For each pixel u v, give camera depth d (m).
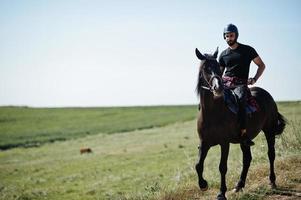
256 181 9.65
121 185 19.56
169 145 32.69
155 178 19.48
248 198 8.22
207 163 18.67
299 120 15.24
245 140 8.48
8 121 63.81
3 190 22.03
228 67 8.83
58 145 42.62
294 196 8.16
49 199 18.78
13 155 37.34
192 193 9.27
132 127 54.31
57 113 73.75
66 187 21.33
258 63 8.74
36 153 37.81
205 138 8.14
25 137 49.12
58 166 29.12
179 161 24.55
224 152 8.15
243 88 8.56
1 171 28.88
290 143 12.62
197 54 8.15
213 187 9.79
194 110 71.56
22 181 24.62
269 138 9.70
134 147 34.62
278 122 9.96
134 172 23.00
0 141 46.16
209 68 7.90
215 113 8.02
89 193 18.95
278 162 10.64
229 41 8.64
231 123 8.14
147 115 67.44
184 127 46.97
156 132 44.91
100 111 76.19
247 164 8.98
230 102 8.20
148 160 26.78
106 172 24.55
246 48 8.70
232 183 9.76
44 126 59.22
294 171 9.95
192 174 13.02
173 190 9.47
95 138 45.53
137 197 10.12
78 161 30.39
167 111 71.94
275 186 8.88
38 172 27.45
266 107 9.39
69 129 55.69
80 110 78.44
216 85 7.60
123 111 75.06
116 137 44.53
